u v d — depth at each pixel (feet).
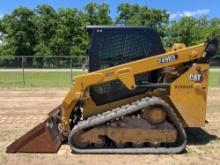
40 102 27.73
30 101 28.30
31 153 13.78
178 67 14.49
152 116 13.57
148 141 13.66
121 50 14.52
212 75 48.55
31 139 13.83
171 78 14.58
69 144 13.69
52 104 26.63
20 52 98.02
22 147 13.82
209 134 16.72
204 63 14.11
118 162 12.71
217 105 25.62
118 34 14.52
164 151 13.62
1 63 50.21
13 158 13.19
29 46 97.86
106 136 13.70
